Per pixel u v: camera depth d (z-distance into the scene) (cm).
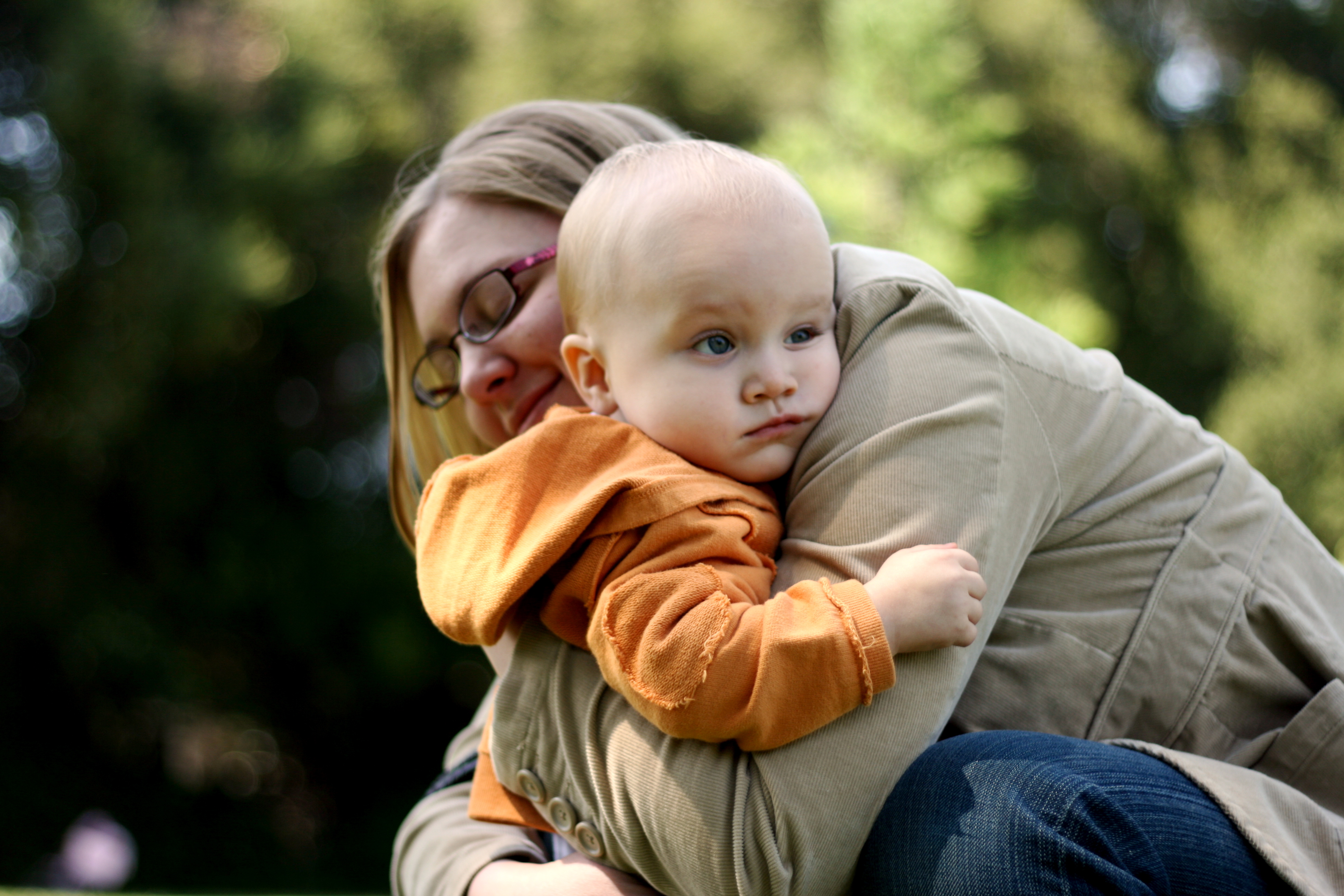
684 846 110
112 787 642
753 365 122
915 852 108
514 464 124
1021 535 121
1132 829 107
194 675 640
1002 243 504
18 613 607
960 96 477
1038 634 128
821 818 109
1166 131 772
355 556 696
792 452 125
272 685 697
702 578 111
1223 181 724
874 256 137
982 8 713
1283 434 620
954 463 117
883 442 117
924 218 457
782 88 702
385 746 741
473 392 170
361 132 682
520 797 140
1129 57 792
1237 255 685
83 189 604
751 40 717
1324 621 135
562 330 169
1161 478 134
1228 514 136
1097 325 509
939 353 123
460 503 128
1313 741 126
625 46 695
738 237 122
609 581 115
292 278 656
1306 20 820
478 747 165
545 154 175
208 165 649
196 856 644
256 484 688
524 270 168
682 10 719
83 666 621
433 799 172
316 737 718
